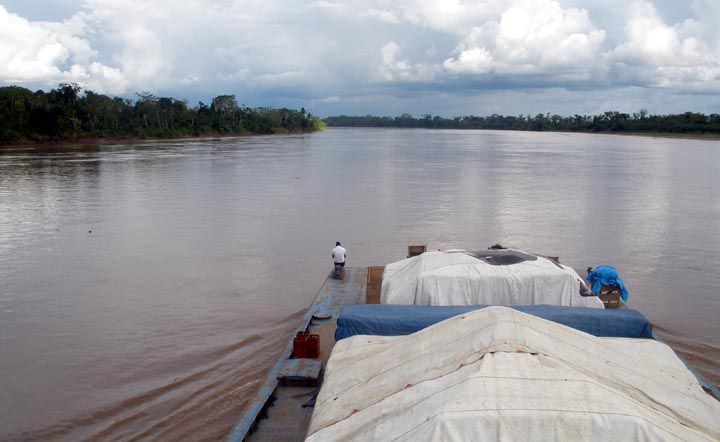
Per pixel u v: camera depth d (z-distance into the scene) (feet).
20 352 49.62
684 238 93.81
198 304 61.46
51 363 47.42
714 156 289.94
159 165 216.95
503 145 416.46
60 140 356.38
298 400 33.53
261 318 57.16
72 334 53.47
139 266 76.38
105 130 405.18
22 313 59.11
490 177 182.50
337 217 110.73
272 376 36.58
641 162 247.91
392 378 24.47
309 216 111.65
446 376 22.40
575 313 36.09
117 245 87.86
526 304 41.68
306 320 46.85
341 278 58.59
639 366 25.64
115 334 53.36
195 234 95.55
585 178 180.65
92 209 118.93
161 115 455.22
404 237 93.50
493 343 23.61
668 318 56.90
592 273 48.14
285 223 104.78
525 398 20.07
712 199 136.15
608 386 22.41
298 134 650.02
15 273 73.36
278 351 48.91
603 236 94.79
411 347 26.25
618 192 147.43
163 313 58.80
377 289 49.16
